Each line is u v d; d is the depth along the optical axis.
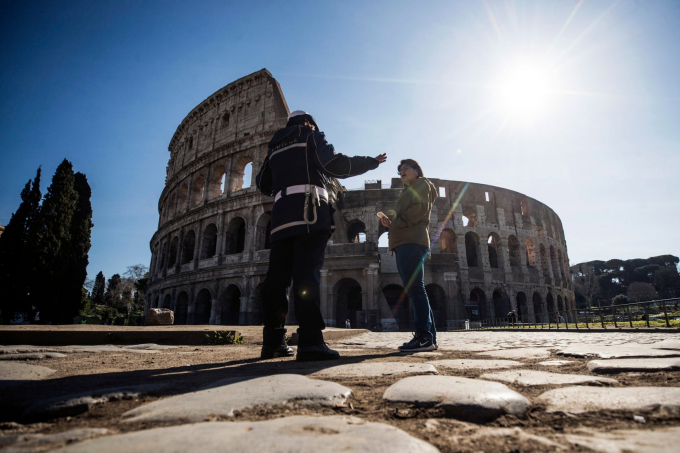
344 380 2.28
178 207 39.84
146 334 6.43
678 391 1.72
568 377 2.27
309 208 3.49
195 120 42.69
